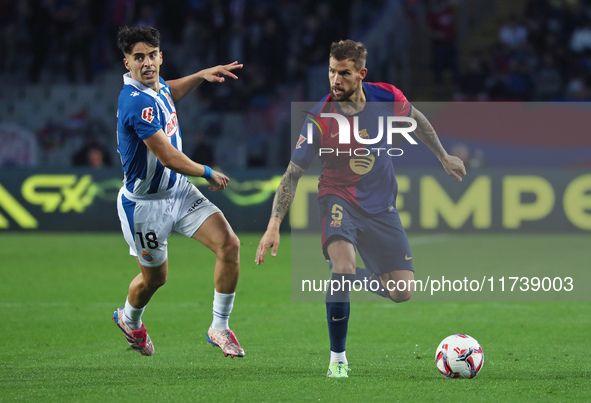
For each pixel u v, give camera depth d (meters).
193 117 73.81
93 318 27.59
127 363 20.05
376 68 73.44
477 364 17.84
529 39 76.69
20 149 68.94
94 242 53.66
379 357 20.89
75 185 60.19
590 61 76.38
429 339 23.80
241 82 74.81
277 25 74.75
